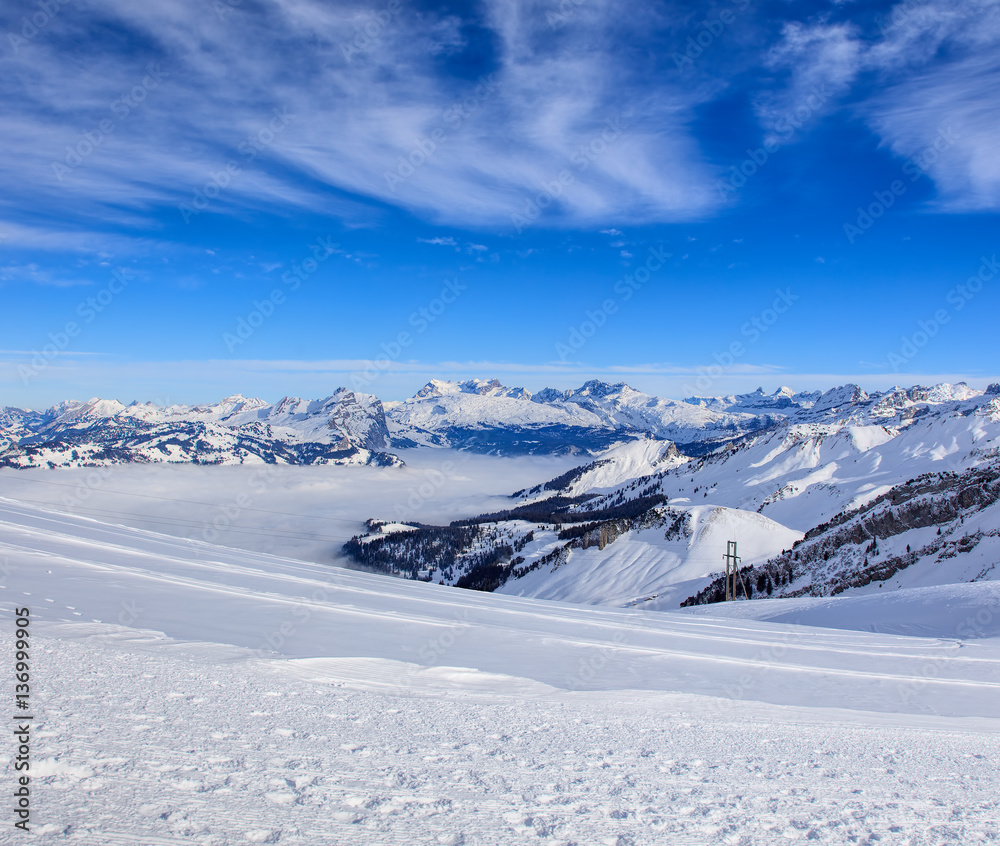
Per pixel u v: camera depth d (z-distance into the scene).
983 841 5.54
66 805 4.17
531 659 16.05
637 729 8.93
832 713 12.73
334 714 7.58
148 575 21.67
